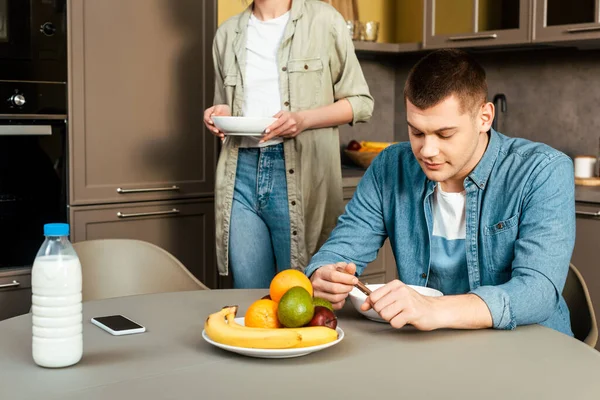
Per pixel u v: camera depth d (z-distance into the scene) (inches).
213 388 46.2
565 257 62.9
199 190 128.9
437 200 69.9
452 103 59.8
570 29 128.3
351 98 105.2
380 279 147.7
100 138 117.6
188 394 45.2
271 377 48.1
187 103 126.6
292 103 101.8
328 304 55.5
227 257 105.3
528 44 136.6
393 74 170.4
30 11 109.6
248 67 103.3
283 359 51.8
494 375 48.8
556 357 52.5
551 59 146.9
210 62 128.5
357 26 152.7
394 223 73.3
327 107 102.7
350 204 76.3
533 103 150.0
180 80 125.5
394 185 73.2
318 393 45.4
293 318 51.4
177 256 127.6
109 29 117.2
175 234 127.0
